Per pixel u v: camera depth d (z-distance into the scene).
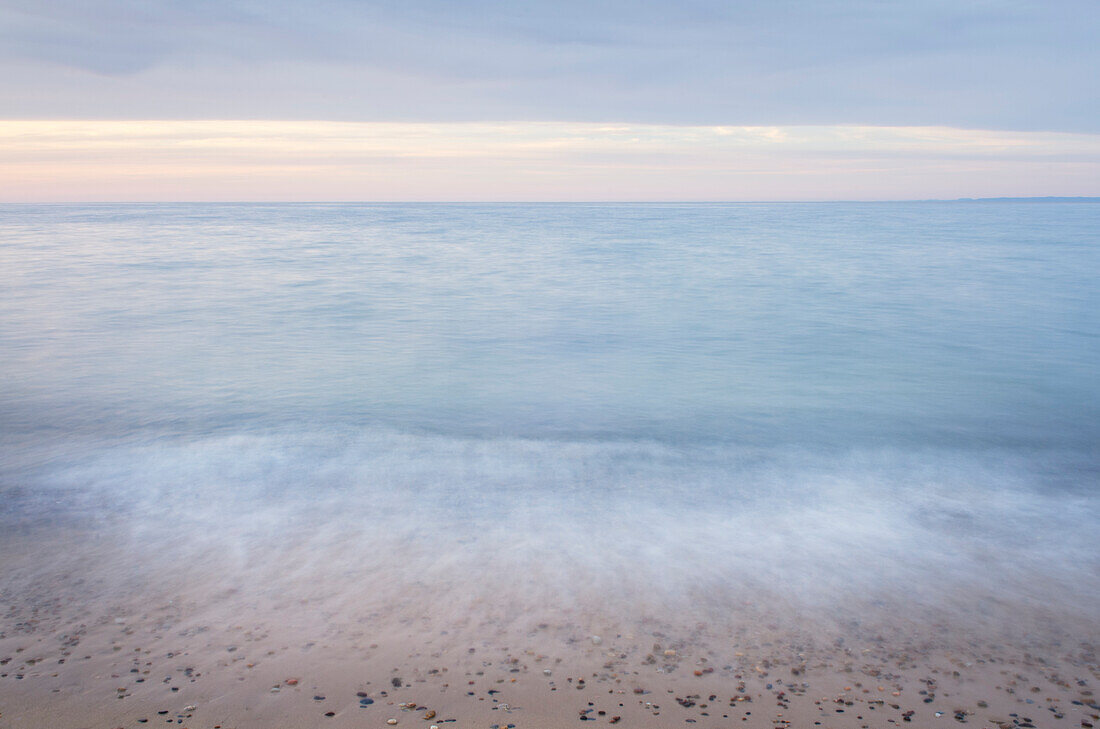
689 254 41.94
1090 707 3.83
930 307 21.64
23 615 4.63
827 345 16.28
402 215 148.88
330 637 4.39
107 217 118.38
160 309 20.56
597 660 4.18
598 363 14.42
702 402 11.39
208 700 3.79
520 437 9.22
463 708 3.74
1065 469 8.02
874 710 3.79
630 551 5.60
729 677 4.05
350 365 13.98
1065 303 22.19
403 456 8.18
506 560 5.41
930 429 9.82
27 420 9.80
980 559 5.55
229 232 67.12
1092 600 4.95
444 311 20.83
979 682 4.04
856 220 113.44
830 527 6.17
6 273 29.34
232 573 5.20
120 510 6.42
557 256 40.41
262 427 9.57
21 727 3.56
